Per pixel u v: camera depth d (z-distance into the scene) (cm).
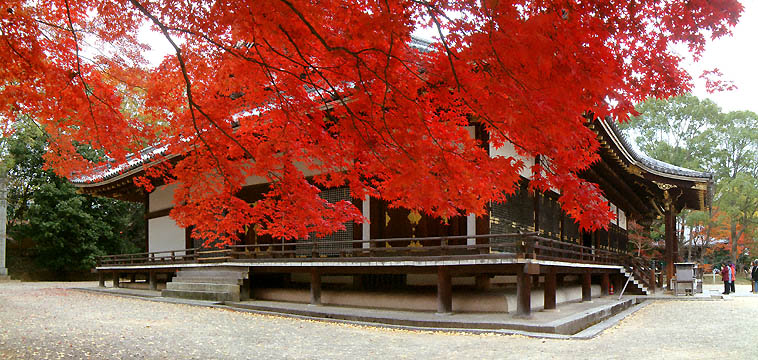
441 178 623
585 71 468
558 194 1911
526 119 493
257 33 595
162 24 603
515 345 974
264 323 1306
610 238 2694
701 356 866
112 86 864
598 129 1639
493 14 453
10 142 3353
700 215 4297
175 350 943
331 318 1361
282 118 748
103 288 2597
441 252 1327
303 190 801
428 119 641
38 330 1154
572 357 856
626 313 1591
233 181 827
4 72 730
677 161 4850
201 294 1803
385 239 1397
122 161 880
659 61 568
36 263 4069
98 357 866
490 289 1491
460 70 524
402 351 930
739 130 4956
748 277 5325
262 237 1919
